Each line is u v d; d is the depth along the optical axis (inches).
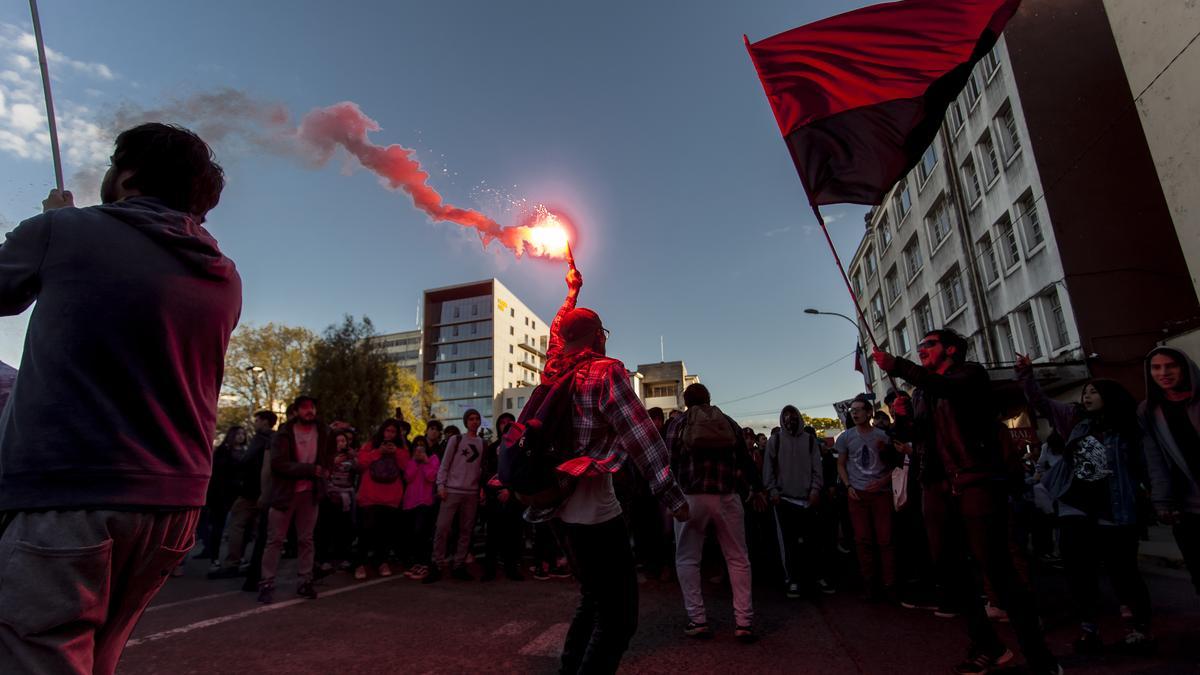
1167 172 444.5
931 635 169.6
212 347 62.9
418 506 285.9
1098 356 535.2
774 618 192.7
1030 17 627.8
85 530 51.2
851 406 235.8
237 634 164.9
